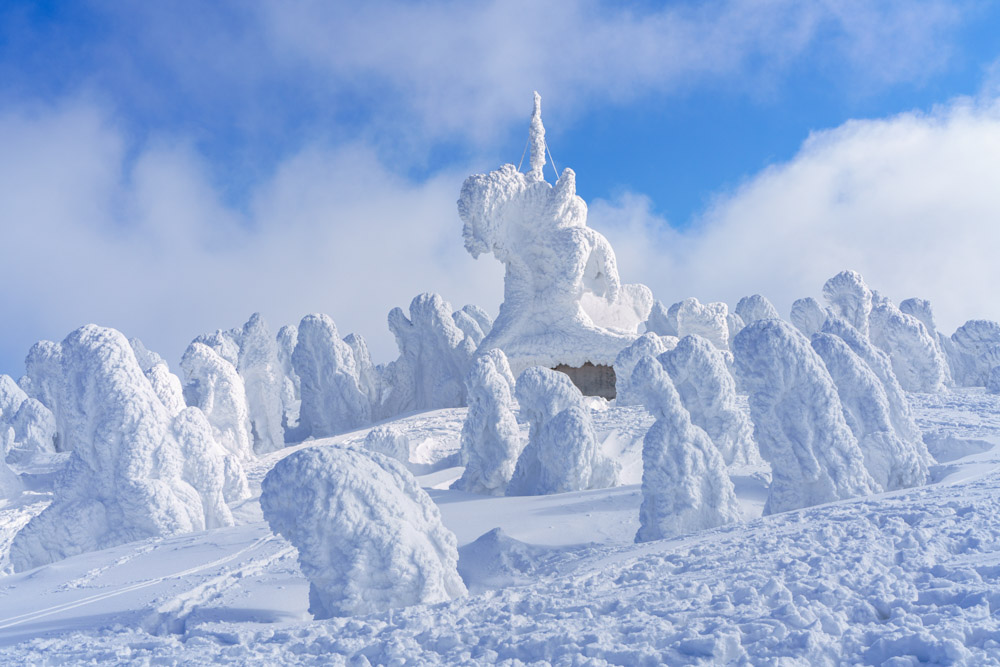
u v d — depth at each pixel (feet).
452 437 108.78
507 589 28.66
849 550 26.58
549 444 64.54
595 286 140.05
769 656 15.87
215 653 20.94
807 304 131.54
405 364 144.56
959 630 15.92
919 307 144.87
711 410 62.23
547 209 134.62
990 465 51.42
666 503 43.50
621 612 21.72
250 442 115.14
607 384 131.95
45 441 119.85
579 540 45.70
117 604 34.83
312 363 133.18
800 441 45.73
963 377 142.31
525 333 136.05
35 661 21.31
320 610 29.84
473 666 17.58
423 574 29.22
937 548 25.86
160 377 94.99
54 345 127.75
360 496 29.60
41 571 48.19
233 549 47.83
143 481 60.39
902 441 50.83
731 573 25.38
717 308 142.41
